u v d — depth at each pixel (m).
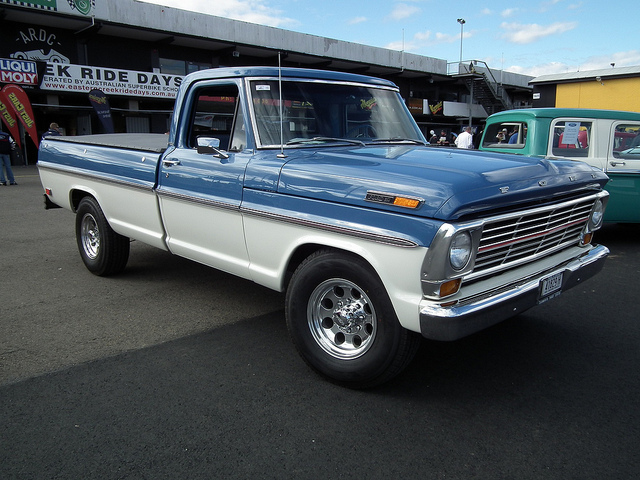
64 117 21.95
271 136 3.50
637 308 4.52
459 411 2.84
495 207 2.62
